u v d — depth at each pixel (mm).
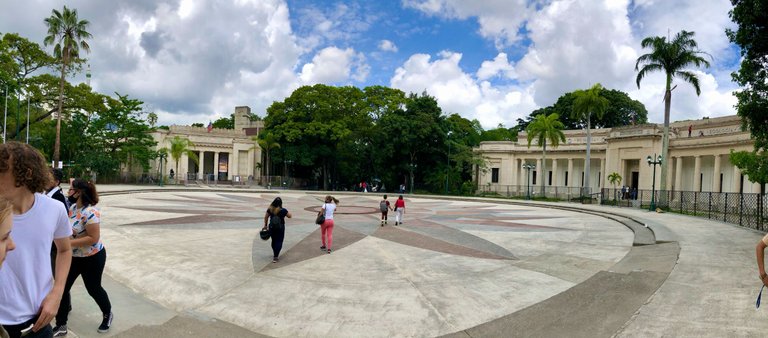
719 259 9984
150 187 42625
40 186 2826
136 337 5699
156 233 13953
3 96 32750
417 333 6273
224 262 10117
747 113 13680
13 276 2719
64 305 5367
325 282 8711
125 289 7809
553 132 45312
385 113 54969
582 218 22922
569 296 7949
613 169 47531
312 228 16391
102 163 44500
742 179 34281
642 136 43812
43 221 2840
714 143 36812
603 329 6289
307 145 53000
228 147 60688
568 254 12016
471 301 7703
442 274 9633
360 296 7859
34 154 2822
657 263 10031
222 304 7309
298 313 6961
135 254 10602
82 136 46875
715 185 36750
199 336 5918
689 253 10766
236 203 27141
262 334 6145
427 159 52938
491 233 16281
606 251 12438
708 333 5848
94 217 5238
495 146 61031
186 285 8250
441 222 19703
